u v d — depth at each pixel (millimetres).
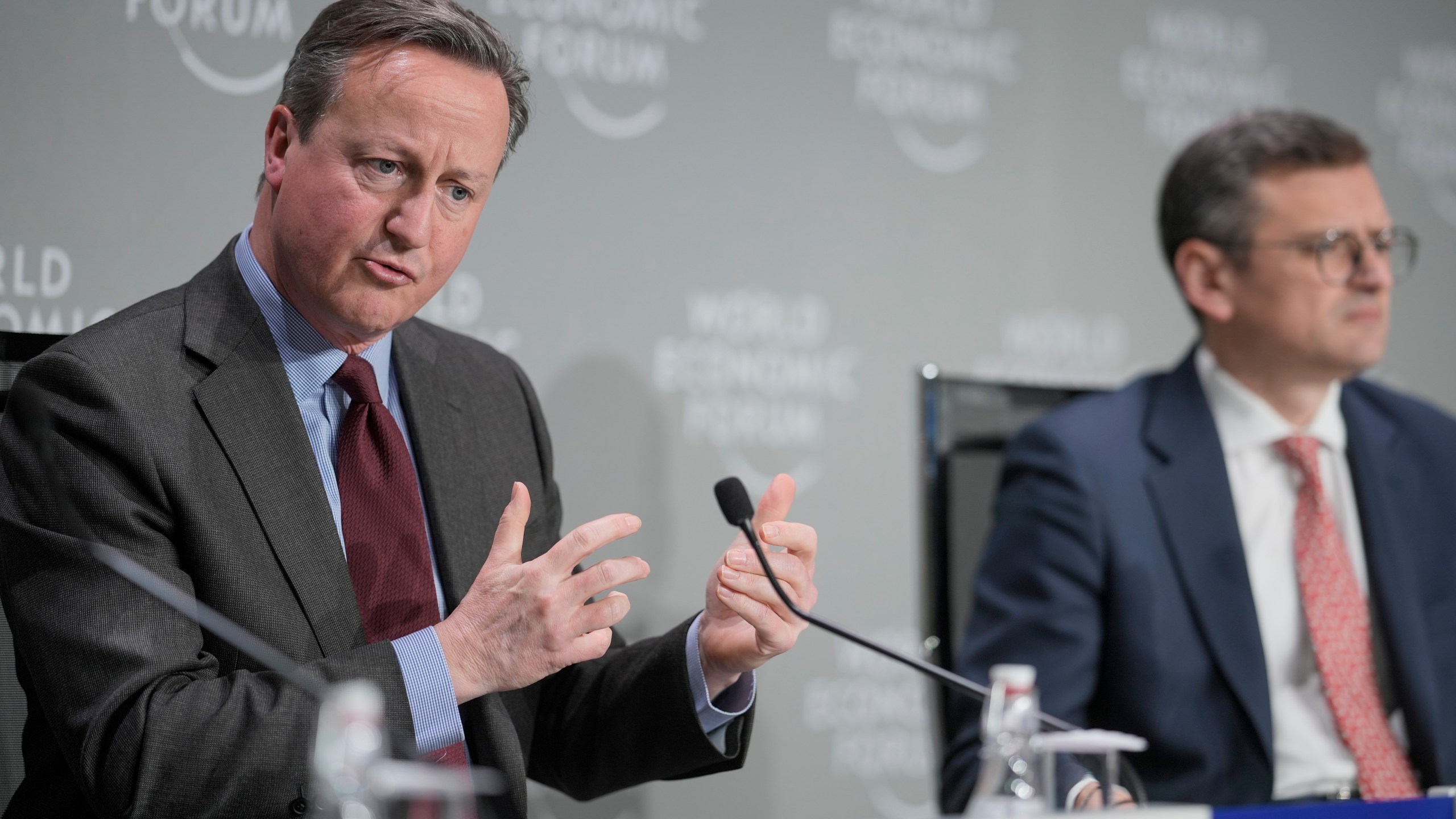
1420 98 6453
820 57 5105
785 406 4984
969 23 5434
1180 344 5859
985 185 5445
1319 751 3797
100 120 3822
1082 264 5641
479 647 2426
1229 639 3807
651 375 4711
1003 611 3898
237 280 2797
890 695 5145
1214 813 2205
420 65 2602
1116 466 3994
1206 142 4293
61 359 2551
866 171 5184
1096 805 2164
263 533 2609
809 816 4957
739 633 2838
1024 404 4488
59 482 2344
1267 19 6117
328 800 1845
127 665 2357
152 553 2471
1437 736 3812
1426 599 4109
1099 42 5719
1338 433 4227
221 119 4004
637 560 2479
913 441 5242
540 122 4500
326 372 2840
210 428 2617
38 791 2645
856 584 5098
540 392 4488
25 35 3725
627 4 4684
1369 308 4035
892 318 5215
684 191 4797
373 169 2594
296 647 2572
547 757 3125
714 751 2859
